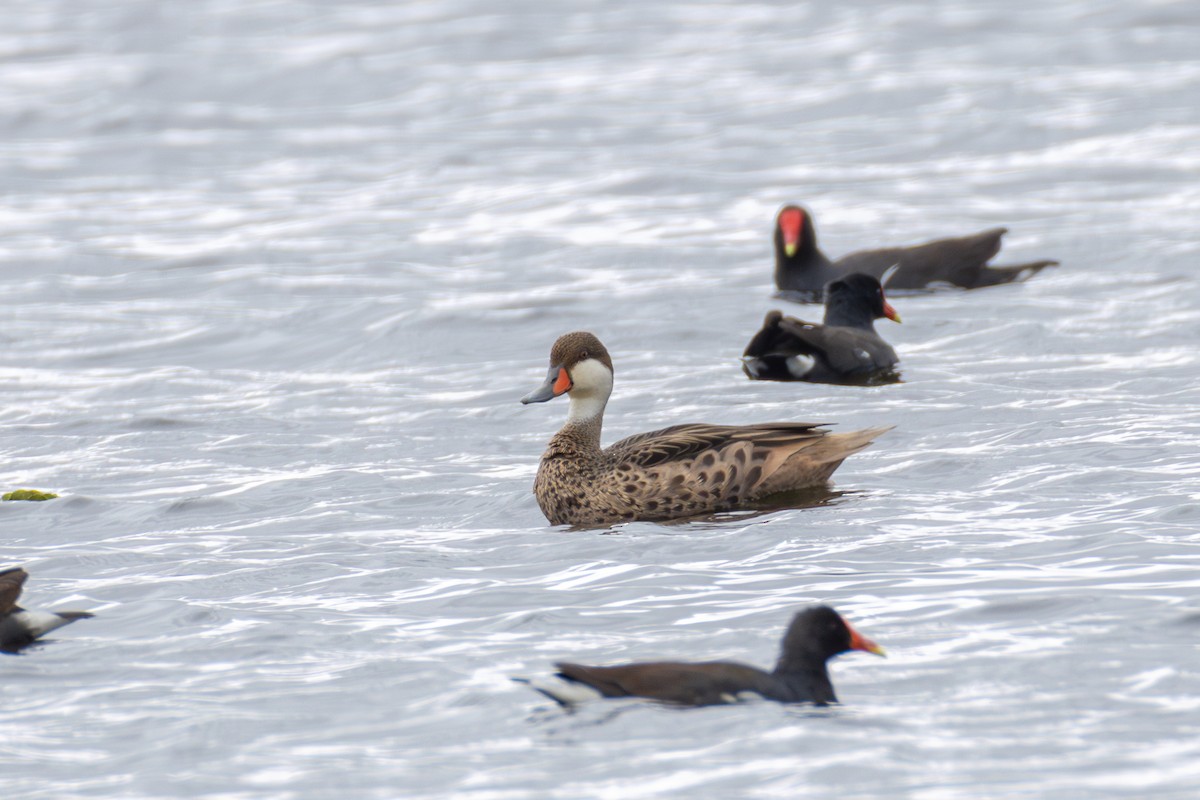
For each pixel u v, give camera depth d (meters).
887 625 10.41
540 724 8.83
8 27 63.22
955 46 53.03
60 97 49.56
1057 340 20.95
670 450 14.00
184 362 21.80
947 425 16.67
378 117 45.94
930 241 27.98
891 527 12.91
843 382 19.16
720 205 33.09
